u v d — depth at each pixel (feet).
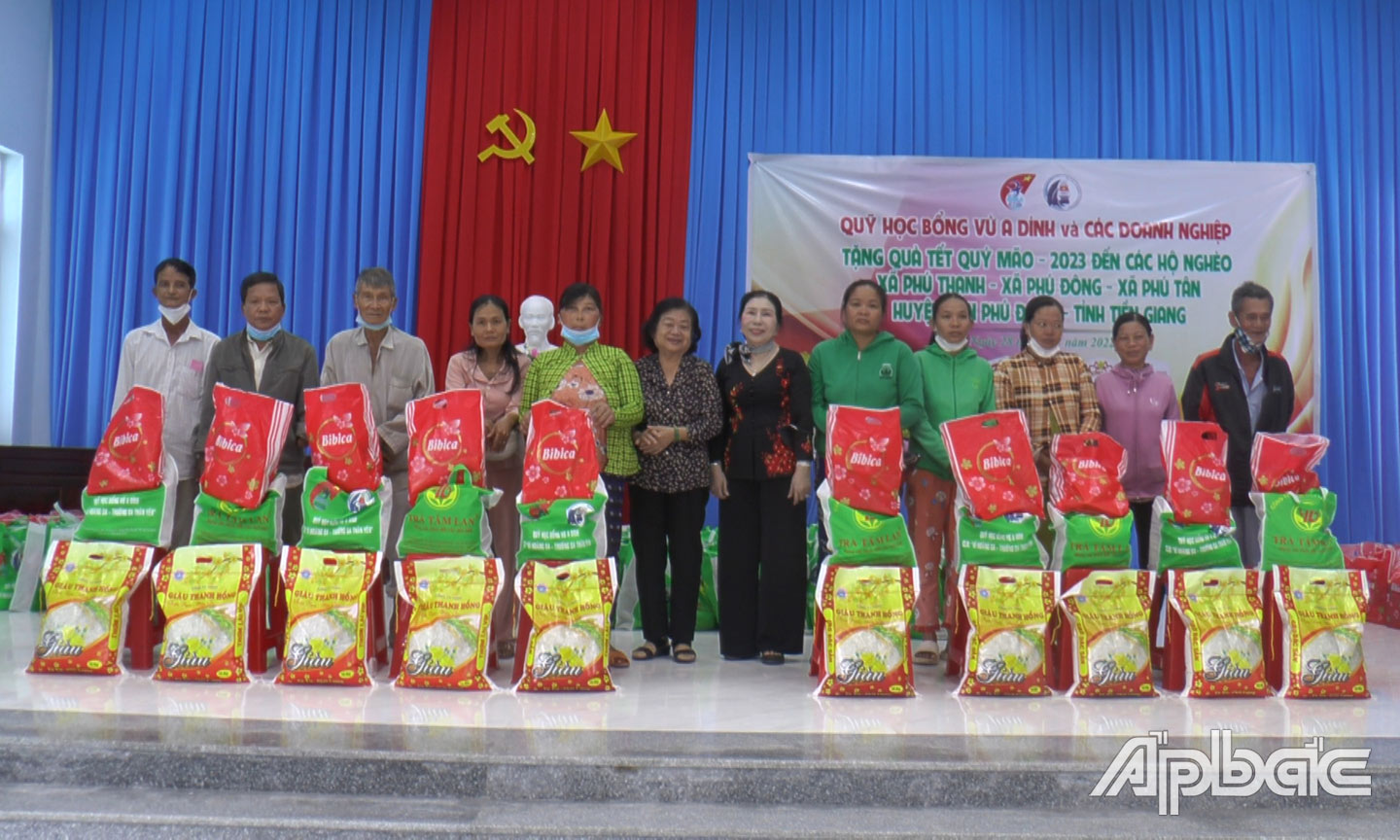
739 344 12.60
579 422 10.79
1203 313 17.56
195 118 17.71
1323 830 7.14
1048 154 17.79
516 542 12.13
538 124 17.60
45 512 16.17
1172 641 10.69
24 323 17.30
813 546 15.14
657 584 12.40
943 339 12.78
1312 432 17.43
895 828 7.04
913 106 17.81
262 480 10.75
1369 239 17.85
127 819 6.89
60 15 17.81
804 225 17.60
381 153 17.70
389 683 10.30
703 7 17.83
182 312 13.20
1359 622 10.56
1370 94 17.87
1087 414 12.82
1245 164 17.63
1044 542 12.47
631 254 17.48
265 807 7.18
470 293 17.42
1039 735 8.59
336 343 12.56
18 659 11.09
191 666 10.19
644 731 8.40
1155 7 17.94
